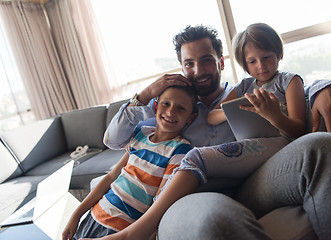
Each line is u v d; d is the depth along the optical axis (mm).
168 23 3100
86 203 981
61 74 3729
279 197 617
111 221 823
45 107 3518
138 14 3240
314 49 2432
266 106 714
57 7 3521
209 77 1024
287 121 751
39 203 1152
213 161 709
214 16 2795
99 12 3387
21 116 3342
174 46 1120
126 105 1029
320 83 844
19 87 3348
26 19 3443
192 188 680
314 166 543
